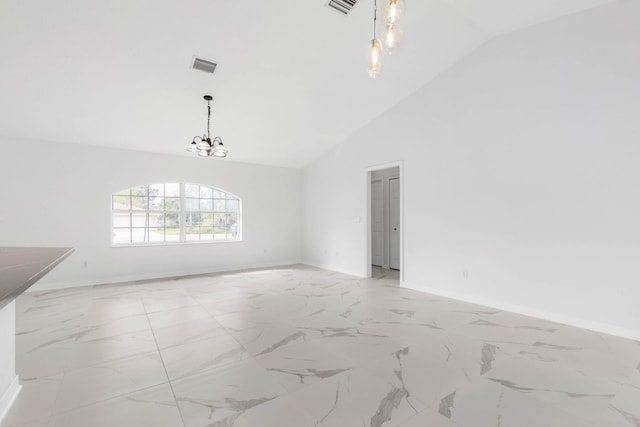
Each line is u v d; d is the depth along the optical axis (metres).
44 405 1.92
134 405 1.93
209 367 2.42
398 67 4.30
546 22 3.48
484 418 1.80
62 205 5.17
